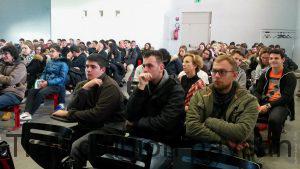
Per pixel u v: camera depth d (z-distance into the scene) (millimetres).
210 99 2100
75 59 6105
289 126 4590
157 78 2283
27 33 13016
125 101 2662
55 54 5008
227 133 1934
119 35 11750
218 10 11141
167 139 2260
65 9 12062
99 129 2510
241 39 11039
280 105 3344
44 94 4480
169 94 2264
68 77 5527
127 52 8727
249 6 10828
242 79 4270
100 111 2439
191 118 2100
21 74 3990
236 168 1450
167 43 11562
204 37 11414
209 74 5027
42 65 5535
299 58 9508
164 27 11367
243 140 1934
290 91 3363
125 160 1717
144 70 2281
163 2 11227
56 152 1956
